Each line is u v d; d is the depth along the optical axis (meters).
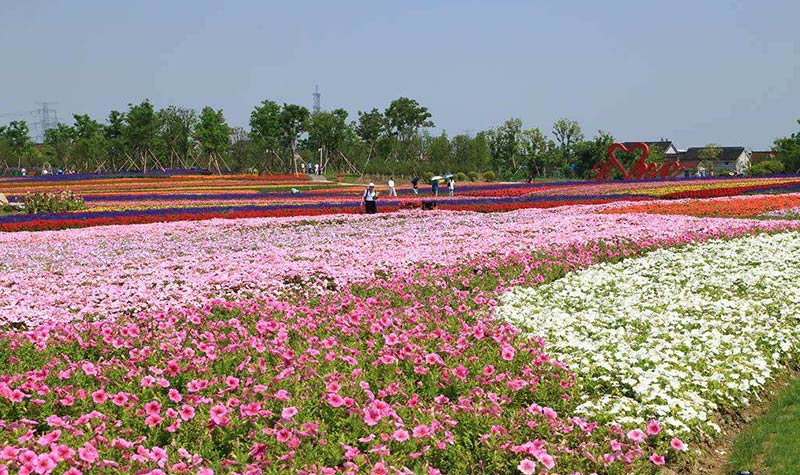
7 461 5.45
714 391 8.06
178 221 27.14
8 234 22.75
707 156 125.06
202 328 9.99
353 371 7.66
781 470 6.77
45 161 100.12
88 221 26.91
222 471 5.82
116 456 5.88
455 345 8.88
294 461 5.79
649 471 6.59
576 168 84.19
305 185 61.78
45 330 9.24
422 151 90.06
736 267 14.30
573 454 6.50
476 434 6.73
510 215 26.86
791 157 66.94
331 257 15.63
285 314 10.51
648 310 10.72
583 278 13.34
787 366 9.53
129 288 12.37
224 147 83.06
